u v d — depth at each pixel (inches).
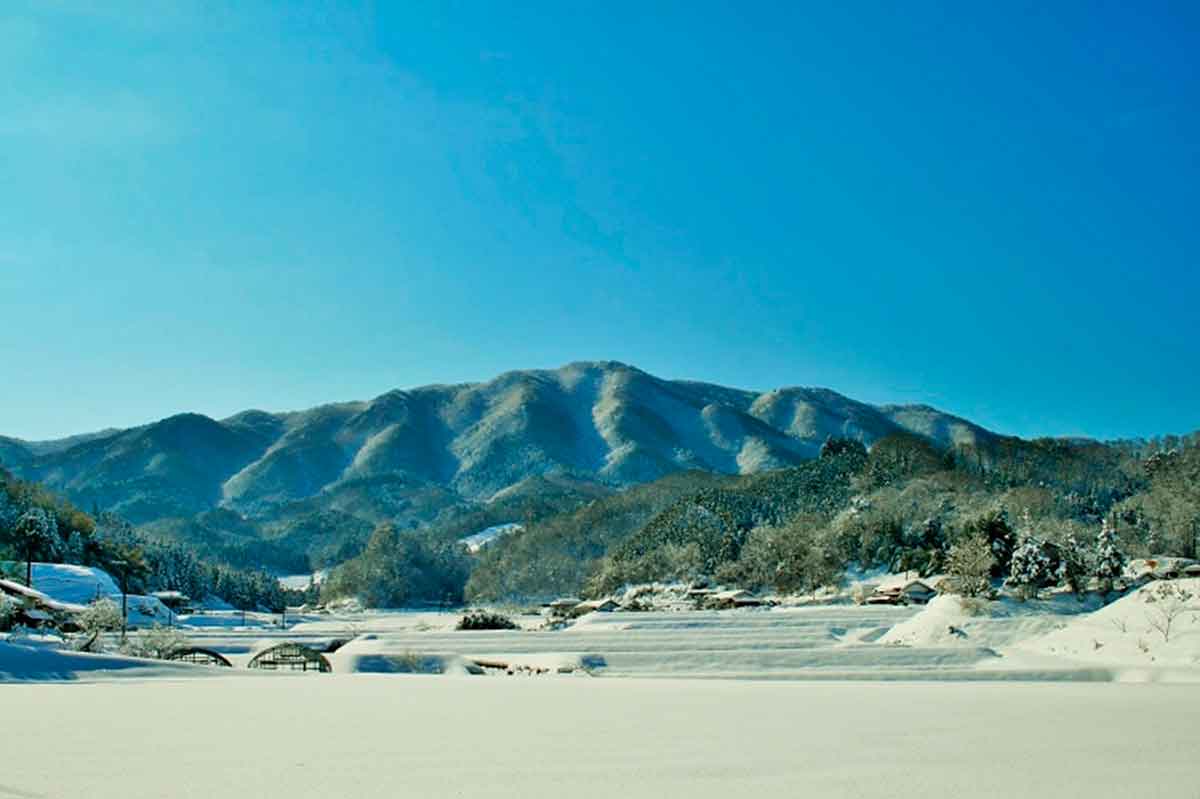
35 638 3196.4
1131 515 7534.5
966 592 4478.3
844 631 4527.6
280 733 1103.0
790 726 1194.0
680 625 4869.6
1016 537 5285.4
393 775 833.5
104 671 2071.9
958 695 1728.6
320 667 3075.8
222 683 1935.3
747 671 3097.9
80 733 1088.8
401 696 1628.9
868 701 1581.0
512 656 3526.1
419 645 3878.0
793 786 786.8
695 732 1125.7
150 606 6166.3
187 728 1142.3
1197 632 2832.2
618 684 2014.0
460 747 994.1
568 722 1234.6
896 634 4077.3
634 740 1052.5
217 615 7696.9
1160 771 854.5
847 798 737.0
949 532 7372.1
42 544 7263.8
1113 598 4483.3
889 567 7308.1
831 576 7219.5
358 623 7509.8
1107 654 2933.1
